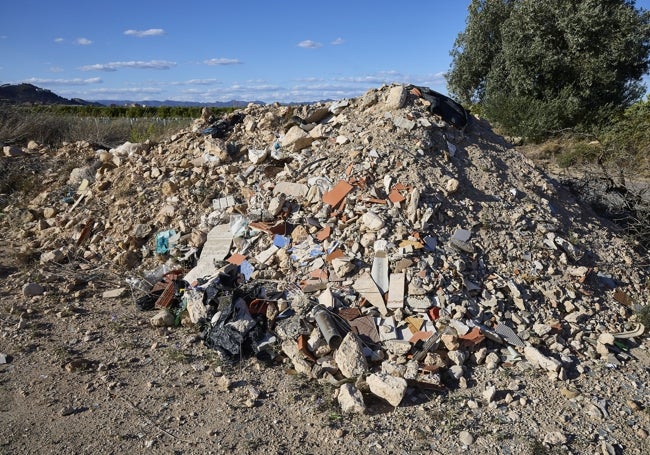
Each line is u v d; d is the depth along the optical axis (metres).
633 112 15.46
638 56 16.69
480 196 6.59
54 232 7.51
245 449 3.48
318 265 5.39
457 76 19.81
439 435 3.62
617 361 4.66
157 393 4.11
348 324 4.68
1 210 8.92
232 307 4.81
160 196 7.43
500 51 18.44
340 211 6.02
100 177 8.62
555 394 4.12
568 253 6.09
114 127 15.23
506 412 3.87
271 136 8.08
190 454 3.44
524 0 16.94
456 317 4.77
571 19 16.08
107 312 5.51
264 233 5.99
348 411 3.86
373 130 7.18
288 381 4.25
